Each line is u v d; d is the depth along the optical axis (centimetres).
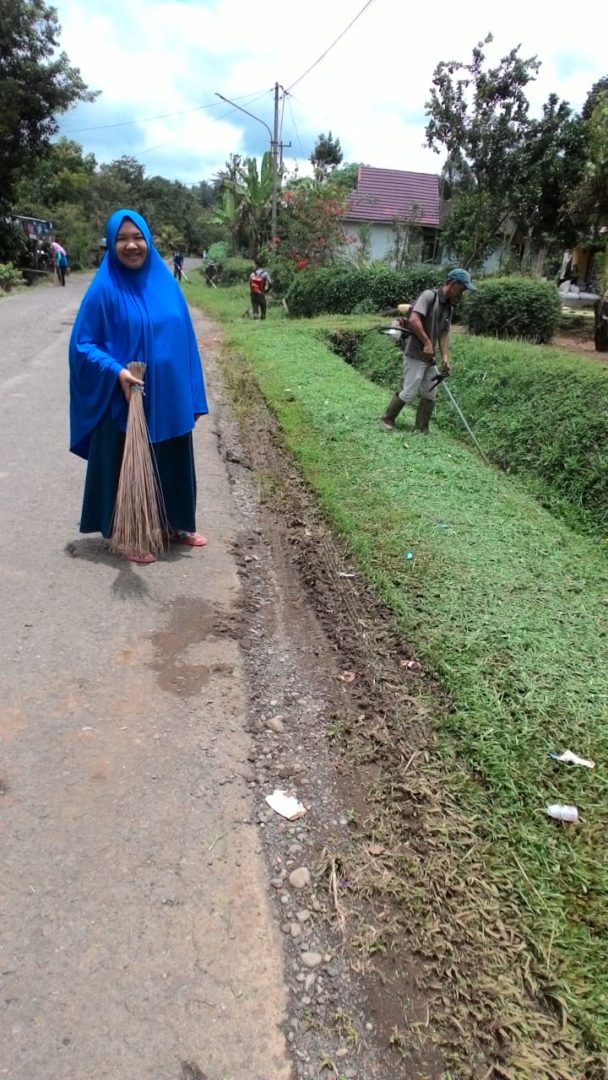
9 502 501
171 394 406
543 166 1672
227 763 276
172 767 271
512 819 252
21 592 383
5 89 2650
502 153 1642
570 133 1641
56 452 617
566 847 240
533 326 1249
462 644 352
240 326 1603
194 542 463
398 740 293
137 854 232
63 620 361
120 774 264
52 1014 184
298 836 246
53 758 269
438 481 613
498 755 278
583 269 2923
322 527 517
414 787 266
